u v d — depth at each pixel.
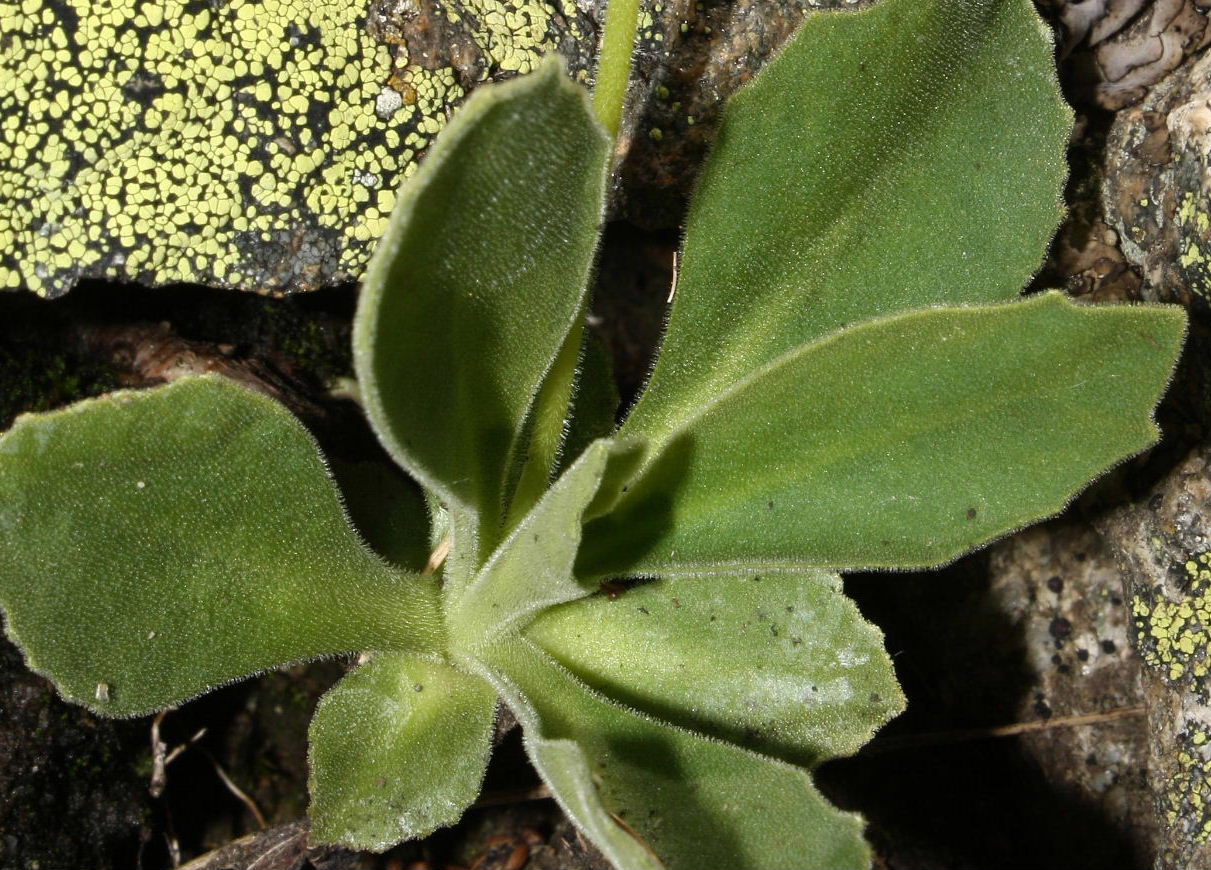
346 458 0.26
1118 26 0.26
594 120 0.22
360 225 0.25
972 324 0.23
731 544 0.24
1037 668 0.28
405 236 0.21
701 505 0.24
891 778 0.28
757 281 0.24
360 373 0.21
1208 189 0.25
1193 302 0.26
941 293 0.24
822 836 0.23
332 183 0.25
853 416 0.23
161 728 0.26
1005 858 0.28
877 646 0.24
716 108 0.26
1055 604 0.28
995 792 0.28
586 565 0.24
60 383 0.26
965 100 0.24
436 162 0.21
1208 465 0.26
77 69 0.24
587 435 0.25
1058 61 0.27
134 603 0.23
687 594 0.24
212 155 0.24
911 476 0.23
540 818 0.27
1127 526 0.26
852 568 0.23
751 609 0.24
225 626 0.24
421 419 0.22
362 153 0.25
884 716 0.24
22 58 0.24
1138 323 0.22
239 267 0.25
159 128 0.24
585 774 0.22
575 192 0.22
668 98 0.26
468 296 0.22
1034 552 0.28
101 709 0.23
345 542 0.24
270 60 0.24
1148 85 0.27
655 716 0.24
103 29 0.24
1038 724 0.28
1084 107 0.27
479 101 0.21
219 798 0.27
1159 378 0.23
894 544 0.23
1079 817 0.28
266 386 0.26
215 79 0.24
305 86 0.25
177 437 0.23
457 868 0.27
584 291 0.23
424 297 0.22
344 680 0.24
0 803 0.25
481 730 0.24
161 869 0.26
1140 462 0.26
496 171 0.21
